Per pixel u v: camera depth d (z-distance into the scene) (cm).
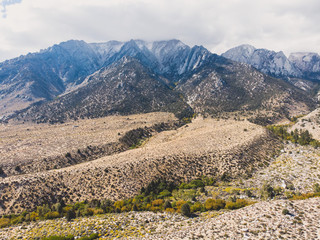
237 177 10275
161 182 9769
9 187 9462
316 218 4084
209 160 11775
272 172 10512
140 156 12450
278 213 4500
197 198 8044
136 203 7844
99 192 9312
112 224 6075
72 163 14750
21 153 15362
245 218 4575
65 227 6131
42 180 10019
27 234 5906
